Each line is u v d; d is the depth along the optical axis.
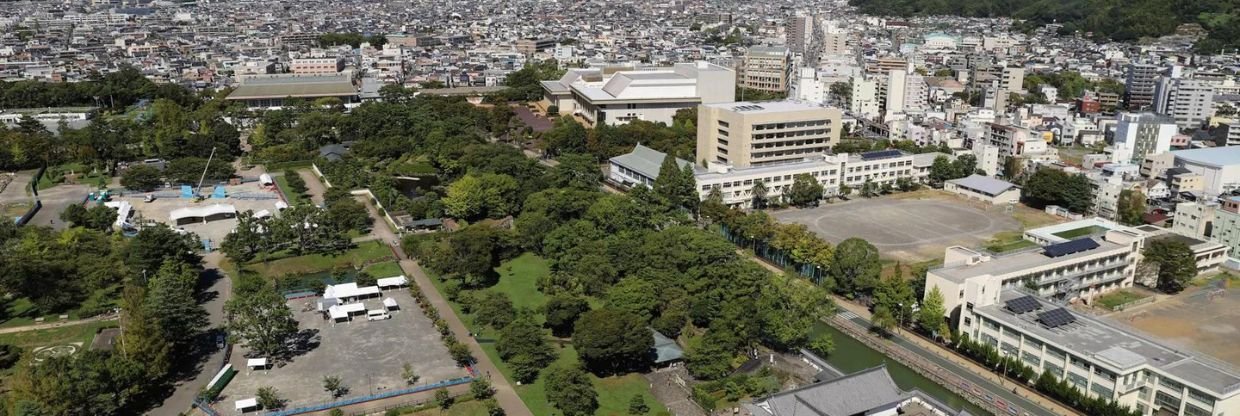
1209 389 185.38
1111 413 195.25
